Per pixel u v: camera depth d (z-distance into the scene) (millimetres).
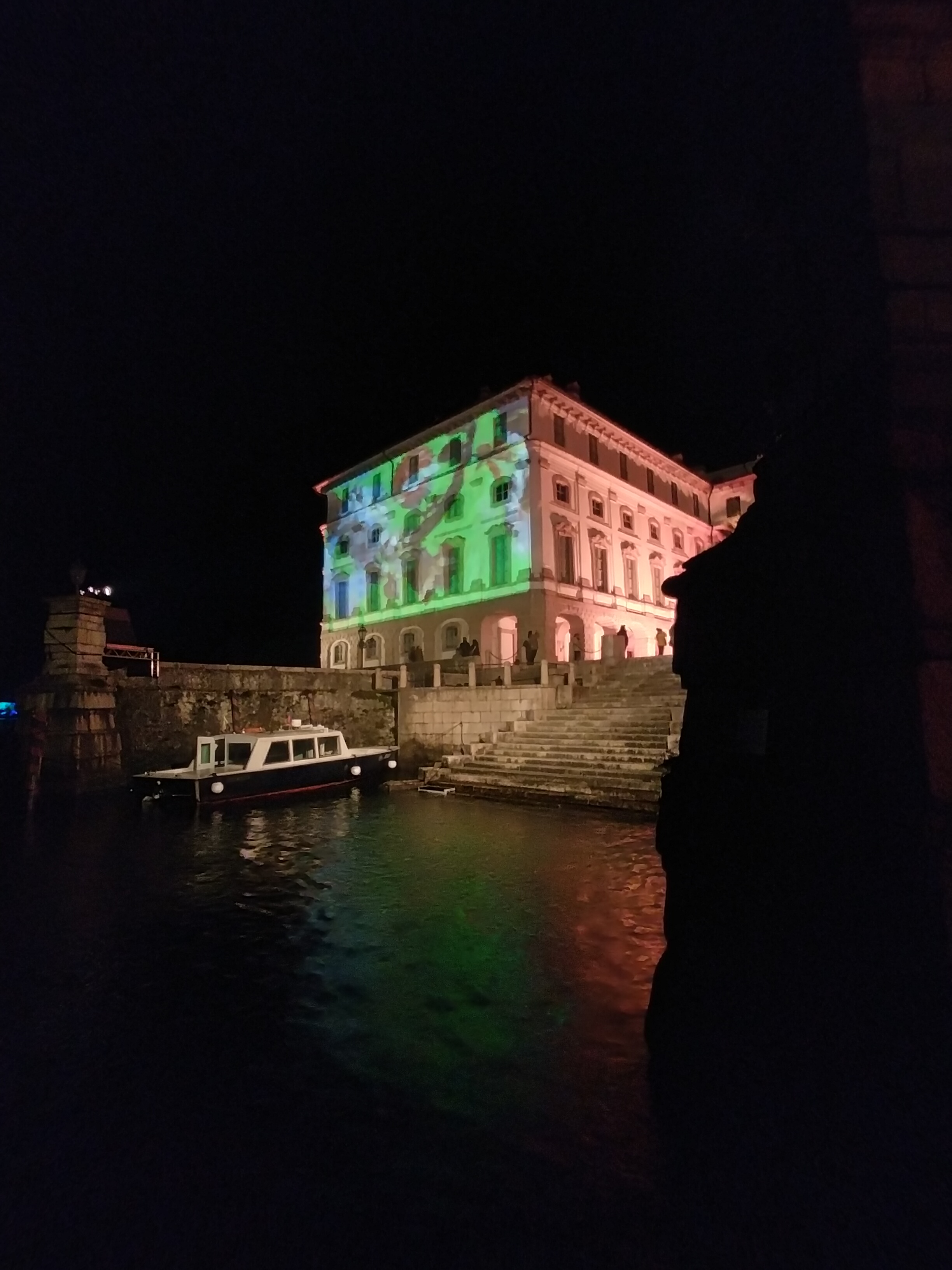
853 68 2205
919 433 2078
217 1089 3803
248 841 10711
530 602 27500
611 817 12672
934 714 1957
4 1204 2947
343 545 38562
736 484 39656
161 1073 3992
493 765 17094
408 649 33094
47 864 9320
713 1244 2346
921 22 2188
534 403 28797
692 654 3482
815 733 2396
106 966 5684
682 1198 2621
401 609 33625
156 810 13680
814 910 2281
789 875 2441
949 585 2023
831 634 2340
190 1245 2672
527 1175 2945
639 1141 3107
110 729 15773
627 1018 4469
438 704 20031
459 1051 4102
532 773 15859
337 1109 3566
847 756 2217
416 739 20203
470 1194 2867
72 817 13047
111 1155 3260
